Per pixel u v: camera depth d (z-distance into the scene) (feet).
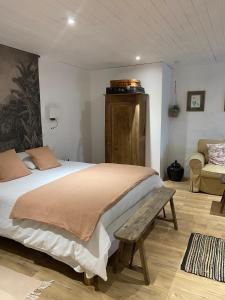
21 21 7.82
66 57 12.69
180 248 7.95
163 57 12.79
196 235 8.67
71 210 6.29
